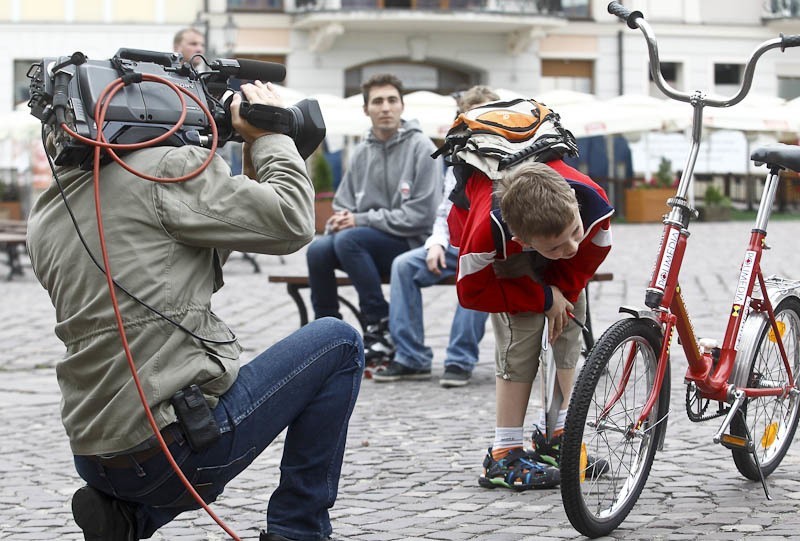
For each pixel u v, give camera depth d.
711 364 5.36
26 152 28.31
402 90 9.62
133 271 3.61
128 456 3.69
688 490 5.61
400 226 9.48
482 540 4.90
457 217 5.57
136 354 3.63
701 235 28.08
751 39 38.53
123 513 3.87
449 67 36.59
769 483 5.73
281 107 3.90
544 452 5.89
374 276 9.55
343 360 4.05
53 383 9.92
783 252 22.52
